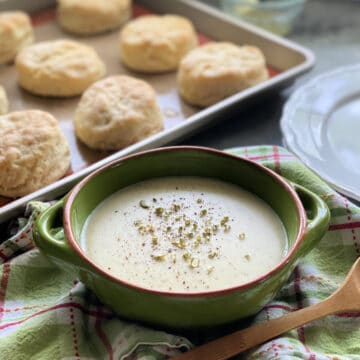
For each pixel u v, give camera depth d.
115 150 0.38
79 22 0.51
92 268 0.22
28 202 0.31
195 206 0.27
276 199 0.26
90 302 0.26
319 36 0.53
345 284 0.25
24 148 0.34
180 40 0.47
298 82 0.46
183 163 0.28
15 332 0.24
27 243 0.29
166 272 0.24
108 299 0.24
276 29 0.53
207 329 0.24
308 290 0.26
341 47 0.51
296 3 0.51
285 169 0.32
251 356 0.23
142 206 0.27
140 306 0.23
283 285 0.25
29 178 0.34
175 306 0.22
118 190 0.27
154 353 0.24
